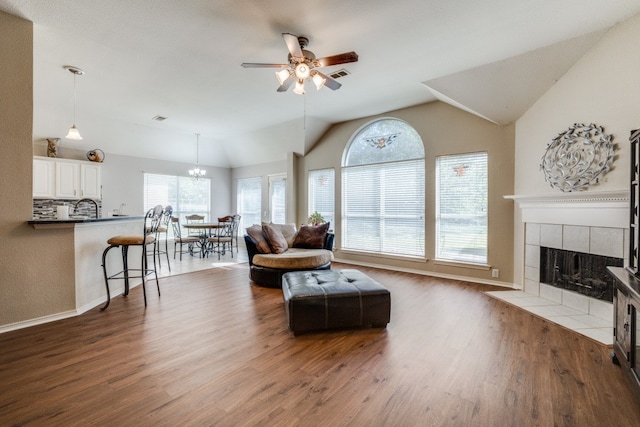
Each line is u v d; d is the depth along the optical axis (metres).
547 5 2.31
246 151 7.39
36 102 4.59
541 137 3.43
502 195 4.04
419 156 4.89
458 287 3.98
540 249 3.50
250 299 3.45
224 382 1.78
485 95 3.63
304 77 2.78
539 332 2.53
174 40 2.85
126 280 3.53
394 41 2.86
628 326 1.75
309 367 1.96
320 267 4.04
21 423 1.42
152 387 1.73
